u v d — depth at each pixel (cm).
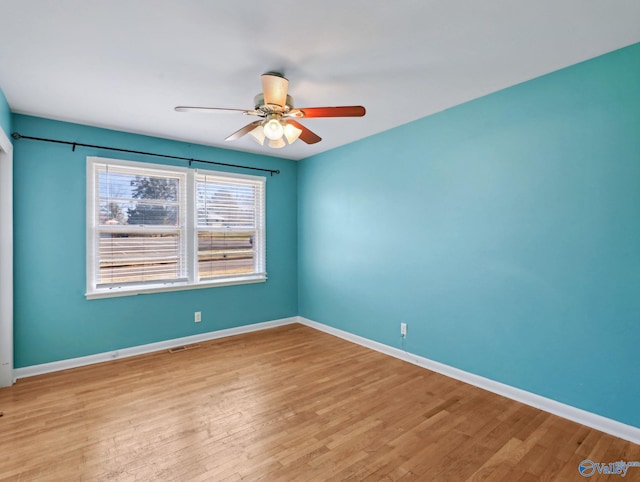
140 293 359
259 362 334
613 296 212
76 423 226
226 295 421
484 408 246
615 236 211
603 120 214
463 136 289
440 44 198
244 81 241
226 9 164
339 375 304
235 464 186
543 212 243
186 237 389
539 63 223
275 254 464
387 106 292
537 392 248
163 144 372
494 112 268
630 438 206
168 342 378
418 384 286
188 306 392
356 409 245
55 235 314
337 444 204
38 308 307
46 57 207
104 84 244
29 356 302
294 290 483
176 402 254
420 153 324
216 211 414
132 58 209
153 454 194
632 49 203
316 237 455
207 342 396
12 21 171
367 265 382
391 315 356
